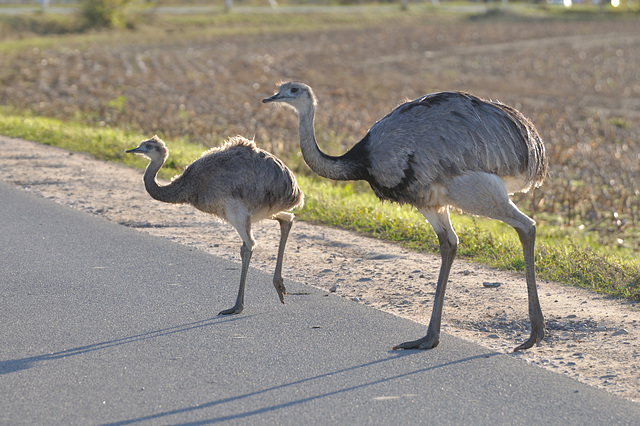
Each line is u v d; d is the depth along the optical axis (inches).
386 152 394.0
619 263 500.1
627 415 309.3
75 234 579.5
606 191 890.1
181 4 3809.1
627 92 1967.3
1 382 334.0
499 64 2482.8
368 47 2805.1
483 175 383.6
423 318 419.5
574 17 4067.4
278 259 442.9
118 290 457.4
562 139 1183.6
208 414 308.5
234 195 430.9
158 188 450.0
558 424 302.4
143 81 1780.3
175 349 372.2
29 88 1632.6
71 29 2888.8
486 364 358.0
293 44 2815.0
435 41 3031.5
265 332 395.2
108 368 349.7
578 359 364.5
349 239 585.6
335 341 384.5
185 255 532.1
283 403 318.3
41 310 421.7
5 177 775.1
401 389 331.6
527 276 382.6
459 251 546.0
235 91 1662.2
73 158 890.7
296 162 908.0
